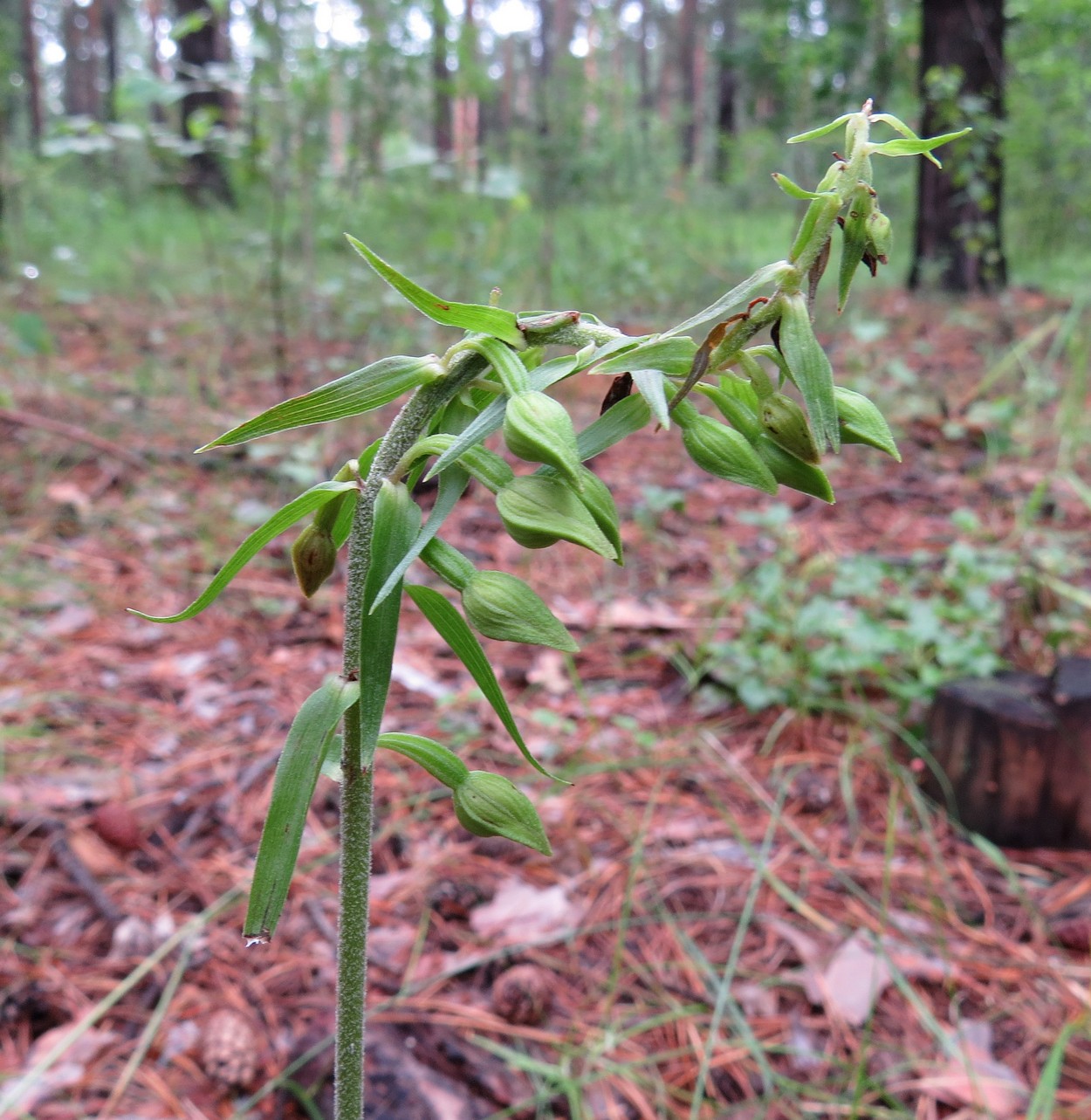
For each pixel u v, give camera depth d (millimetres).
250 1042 2139
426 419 1051
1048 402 6477
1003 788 2869
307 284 6961
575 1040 2234
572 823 2863
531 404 947
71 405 5617
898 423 6199
